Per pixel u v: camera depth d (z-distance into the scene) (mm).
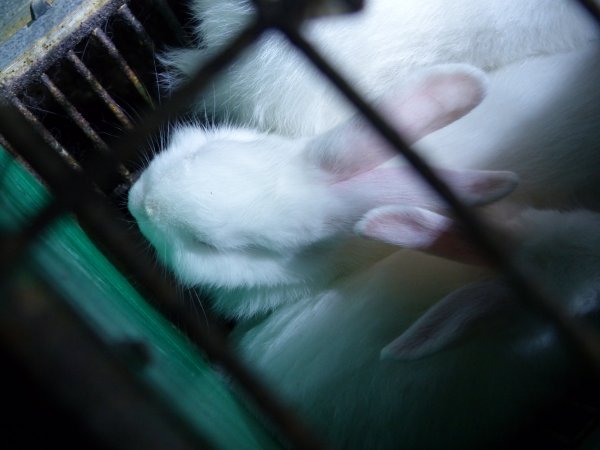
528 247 312
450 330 301
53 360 155
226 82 436
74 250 308
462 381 359
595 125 380
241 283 401
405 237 312
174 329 406
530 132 380
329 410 386
